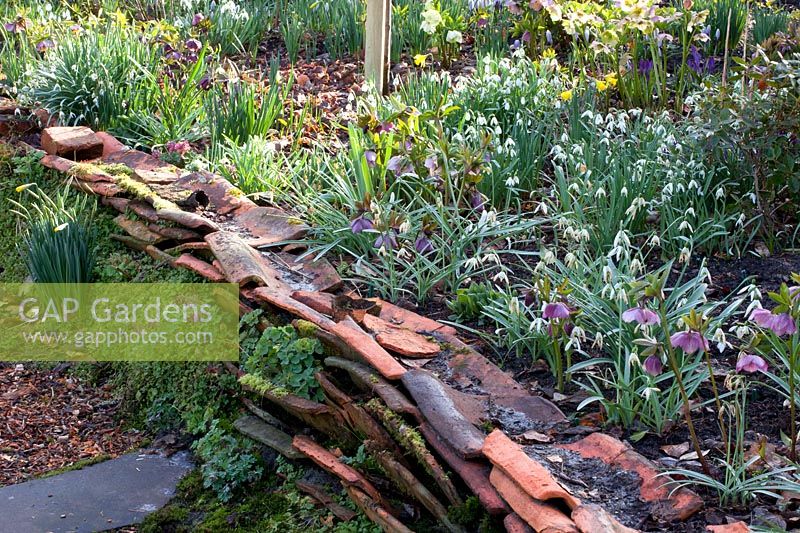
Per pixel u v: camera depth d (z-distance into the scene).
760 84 4.81
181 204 5.10
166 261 4.88
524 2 7.32
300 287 4.40
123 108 6.41
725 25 7.27
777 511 2.78
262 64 7.86
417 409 3.33
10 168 6.07
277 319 4.20
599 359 3.51
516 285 4.31
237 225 4.97
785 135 4.70
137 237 5.04
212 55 7.12
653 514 2.78
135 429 4.33
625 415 3.31
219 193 5.24
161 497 3.76
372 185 5.00
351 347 3.70
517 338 3.82
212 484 3.75
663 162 4.91
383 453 3.33
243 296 4.41
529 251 4.61
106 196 5.40
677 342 2.90
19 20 7.45
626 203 4.64
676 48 7.31
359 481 3.36
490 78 6.09
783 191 4.98
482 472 3.02
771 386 3.50
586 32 6.39
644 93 6.30
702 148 4.73
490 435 3.08
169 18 8.42
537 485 2.76
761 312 2.88
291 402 3.77
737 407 2.98
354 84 7.18
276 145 5.91
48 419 4.42
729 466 2.84
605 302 3.75
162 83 6.73
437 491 3.21
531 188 5.21
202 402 4.24
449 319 4.14
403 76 7.38
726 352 3.71
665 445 3.19
